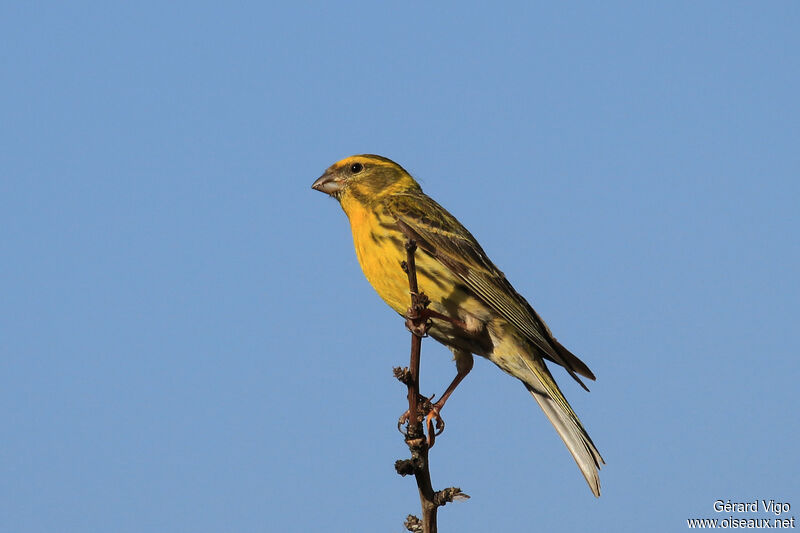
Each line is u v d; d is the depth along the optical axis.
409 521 8.37
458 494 8.12
